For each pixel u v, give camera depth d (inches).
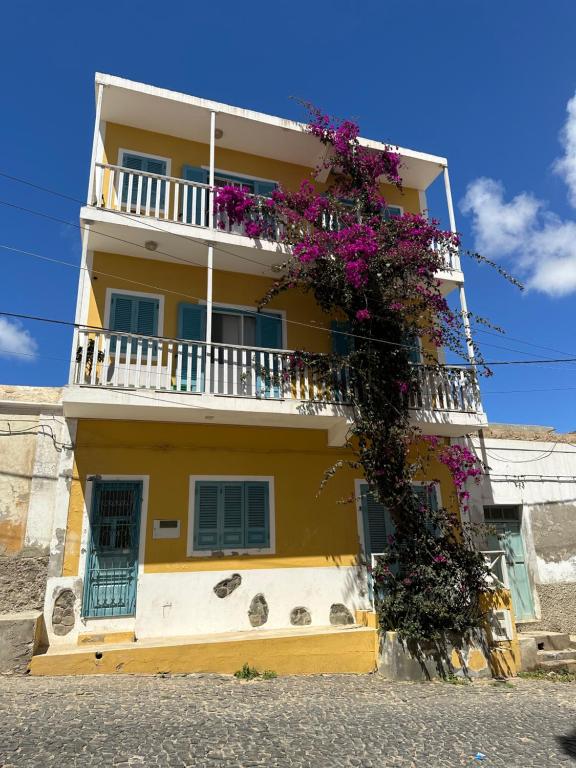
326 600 418.0
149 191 429.7
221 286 477.4
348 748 214.1
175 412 390.9
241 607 394.3
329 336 498.3
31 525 371.2
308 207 464.1
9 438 382.9
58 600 356.8
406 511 389.4
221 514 411.2
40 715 230.5
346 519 443.8
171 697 267.6
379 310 435.5
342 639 360.8
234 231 466.6
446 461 423.8
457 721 255.6
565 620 486.0
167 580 382.9
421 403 449.7
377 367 422.6
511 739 233.8
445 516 393.1
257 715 246.7
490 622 383.2
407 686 326.6
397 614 363.3
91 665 311.4
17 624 308.5
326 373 417.7
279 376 417.7
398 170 553.3
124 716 234.2
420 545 377.1
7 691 265.0
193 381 441.4
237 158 523.2
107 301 439.8
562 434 543.5
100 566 372.8
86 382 379.2
